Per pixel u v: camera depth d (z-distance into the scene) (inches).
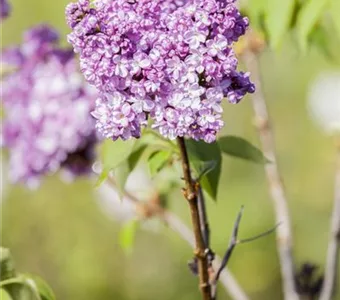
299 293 223.8
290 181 576.4
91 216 572.4
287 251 227.6
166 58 137.4
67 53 255.9
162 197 251.0
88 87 253.0
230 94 138.6
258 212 543.5
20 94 256.4
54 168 254.7
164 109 138.3
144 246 565.0
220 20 137.5
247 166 554.6
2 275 180.2
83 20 138.2
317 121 546.3
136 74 138.0
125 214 440.8
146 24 138.4
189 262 174.7
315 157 578.6
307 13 220.5
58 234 573.6
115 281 574.9
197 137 139.2
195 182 153.4
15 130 256.4
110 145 169.5
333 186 568.4
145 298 572.4
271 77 599.8
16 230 569.0
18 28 566.9
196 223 153.2
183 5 143.9
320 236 562.6
